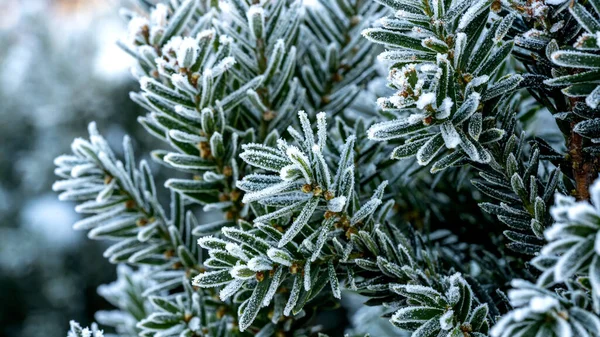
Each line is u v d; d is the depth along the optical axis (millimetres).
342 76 498
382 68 492
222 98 428
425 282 388
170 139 435
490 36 371
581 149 379
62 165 451
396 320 357
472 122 362
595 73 341
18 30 1270
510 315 315
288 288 414
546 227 378
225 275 371
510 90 378
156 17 434
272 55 429
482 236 488
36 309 1237
